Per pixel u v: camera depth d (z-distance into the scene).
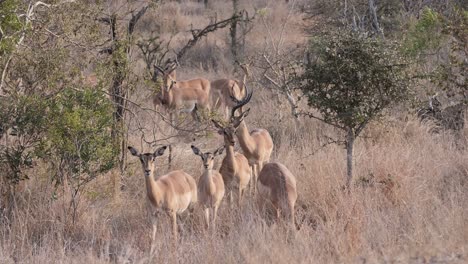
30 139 19.14
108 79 19.94
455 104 25.61
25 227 17.50
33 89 19.34
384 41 19.05
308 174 20.12
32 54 18.88
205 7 56.94
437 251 14.12
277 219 17.09
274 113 27.50
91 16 20.03
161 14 50.56
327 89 19.03
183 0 62.12
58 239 17.14
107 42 20.55
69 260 15.80
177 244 16.48
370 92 18.70
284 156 23.11
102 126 18.56
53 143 18.25
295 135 25.27
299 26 43.47
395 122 24.16
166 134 24.72
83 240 17.27
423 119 25.23
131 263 16.03
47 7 19.66
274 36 42.78
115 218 18.97
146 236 17.42
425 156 21.36
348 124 18.98
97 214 18.75
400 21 31.12
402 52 19.89
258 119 27.34
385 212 17.61
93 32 20.02
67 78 19.27
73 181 18.92
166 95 29.88
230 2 58.94
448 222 15.55
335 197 18.25
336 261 14.61
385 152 21.53
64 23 19.50
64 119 17.94
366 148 22.98
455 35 22.08
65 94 18.62
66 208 18.73
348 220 16.12
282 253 14.58
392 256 14.28
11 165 18.52
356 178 19.84
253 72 33.56
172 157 22.58
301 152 22.97
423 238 15.06
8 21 18.12
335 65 18.58
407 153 21.14
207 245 15.81
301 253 14.65
